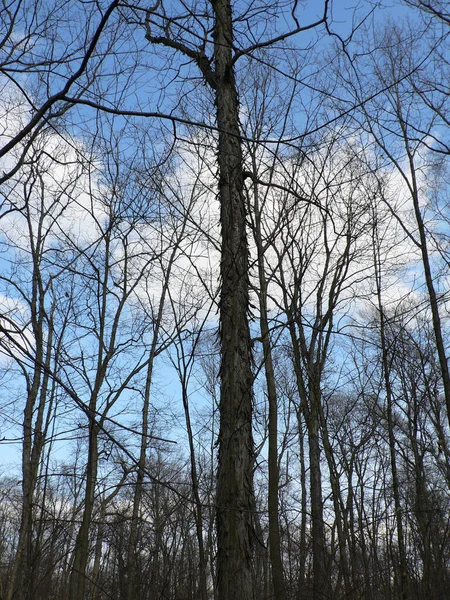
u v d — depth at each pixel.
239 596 5.47
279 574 6.82
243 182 7.00
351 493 9.91
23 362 3.12
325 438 9.26
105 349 9.98
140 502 11.91
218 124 7.16
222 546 5.73
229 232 6.24
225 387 6.31
